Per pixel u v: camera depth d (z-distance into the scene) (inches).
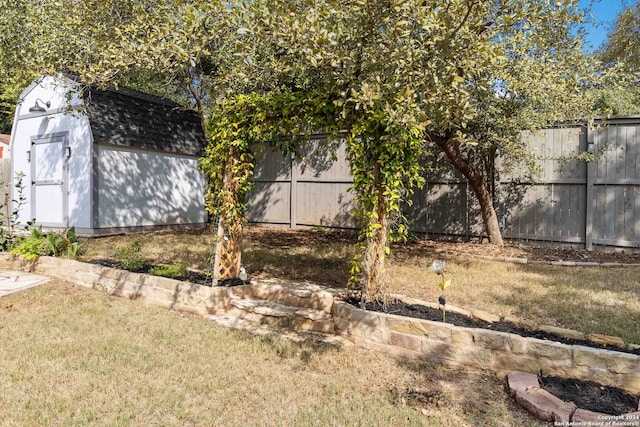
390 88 135.3
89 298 189.8
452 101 128.6
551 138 289.1
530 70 173.5
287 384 110.3
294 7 133.6
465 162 276.7
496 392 105.3
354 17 127.5
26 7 268.1
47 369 116.1
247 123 181.6
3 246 265.9
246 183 191.8
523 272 216.7
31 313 165.6
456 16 117.3
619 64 161.8
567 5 126.3
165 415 94.8
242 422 92.7
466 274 211.3
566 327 135.6
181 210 414.3
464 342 119.6
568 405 92.0
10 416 92.8
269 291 177.3
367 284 149.1
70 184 342.6
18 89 383.6
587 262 240.8
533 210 297.9
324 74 153.0
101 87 222.2
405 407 99.2
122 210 354.0
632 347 112.6
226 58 232.8
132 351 129.3
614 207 273.3
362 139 150.8
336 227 377.1
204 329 150.3
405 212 337.4
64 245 239.6
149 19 204.5
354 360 126.0
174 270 197.6
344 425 91.7
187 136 421.1
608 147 273.4
